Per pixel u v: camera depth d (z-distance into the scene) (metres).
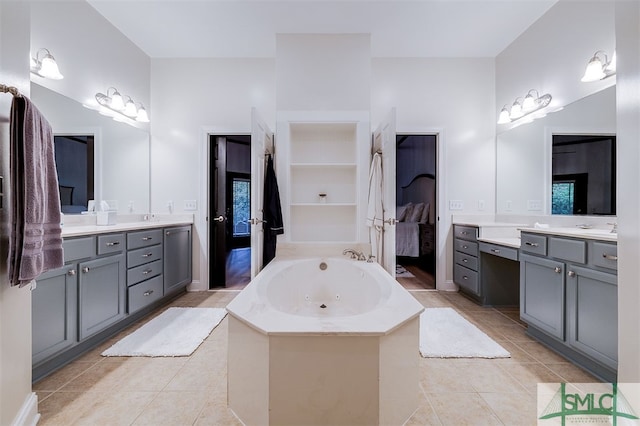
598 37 2.21
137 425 1.31
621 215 1.27
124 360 1.84
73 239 1.78
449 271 3.44
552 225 2.58
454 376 1.68
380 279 2.04
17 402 1.24
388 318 1.29
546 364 1.81
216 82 3.39
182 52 3.29
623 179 1.26
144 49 3.24
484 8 2.61
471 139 3.40
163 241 2.79
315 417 1.18
